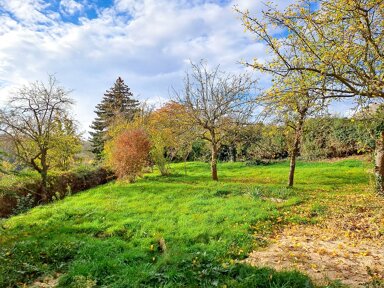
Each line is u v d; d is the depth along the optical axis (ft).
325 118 44.32
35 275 21.61
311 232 30.09
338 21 23.61
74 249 25.90
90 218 36.78
